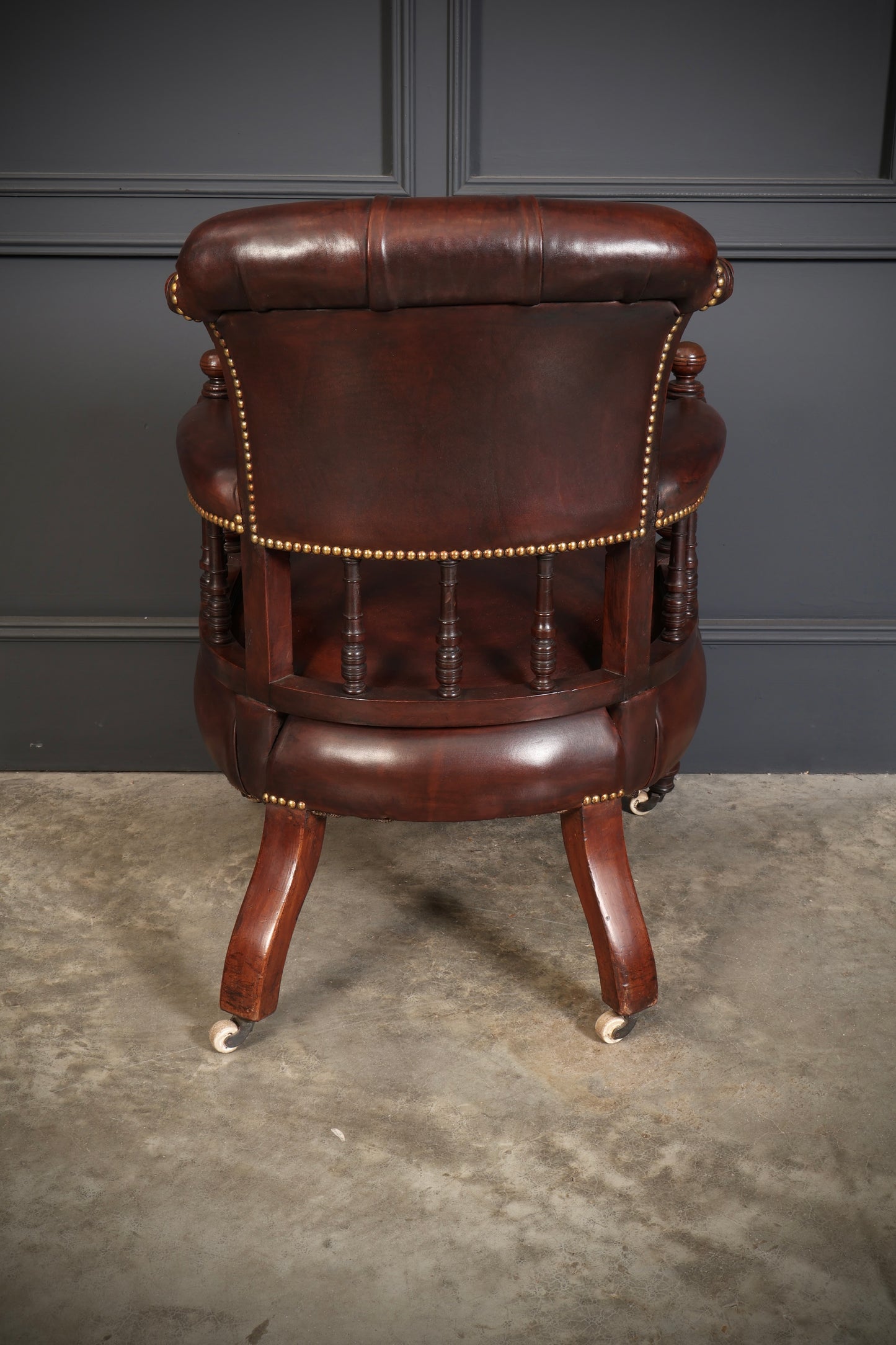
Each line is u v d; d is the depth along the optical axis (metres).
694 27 1.71
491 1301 1.02
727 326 1.84
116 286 1.82
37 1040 1.35
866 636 1.96
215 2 1.69
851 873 1.72
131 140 1.75
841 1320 1.00
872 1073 1.30
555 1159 1.18
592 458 1.11
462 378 1.03
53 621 1.96
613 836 1.31
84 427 1.89
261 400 1.08
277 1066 1.31
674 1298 1.02
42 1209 1.11
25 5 1.69
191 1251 1.07
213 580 1.31
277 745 1.25
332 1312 1.01
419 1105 1.25
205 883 1.69
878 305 1.83
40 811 1.90
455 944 1.54
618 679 1.23
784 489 1.92
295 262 0.95
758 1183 1.15
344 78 1.73
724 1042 1.35
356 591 1.16
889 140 1.75
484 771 1.20
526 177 1.77
